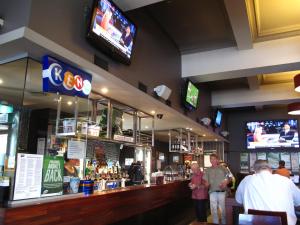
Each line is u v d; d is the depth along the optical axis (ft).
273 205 9.17
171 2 16.14
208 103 30.86
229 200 13.39
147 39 16.96
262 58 19.69
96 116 14.10
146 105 16.40
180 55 22.82
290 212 9.16
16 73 9.82
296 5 16.06
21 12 8.90
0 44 8.68
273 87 29.32
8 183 8.76
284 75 26.86
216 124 31.45
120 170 16.84
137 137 17.76
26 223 8.07
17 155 8.95
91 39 11.09
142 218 15.20
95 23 11.12
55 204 9.14
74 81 10.35
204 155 36.22
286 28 18.30
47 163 9.83
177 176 23.58
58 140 11.23
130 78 14.61
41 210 8.60
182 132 26.84
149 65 16.94
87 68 10.70
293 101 29.01
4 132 9.60
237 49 20.79
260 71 20.59
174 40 20.95
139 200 14.28
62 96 10.61
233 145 39.24
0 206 8.02
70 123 11.13
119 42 12.78
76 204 10.02
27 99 9.79
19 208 7.93
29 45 8.71
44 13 9.30
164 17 17.84
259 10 16.52
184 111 22.57
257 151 37.68
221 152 35.94
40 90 9.93
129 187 14.80
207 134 29.73
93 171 13.93
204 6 16.52
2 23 9.27
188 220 21.17
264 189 9.41
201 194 17.67
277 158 36.42
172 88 20.39
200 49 22.09
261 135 37.47
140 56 15.92
